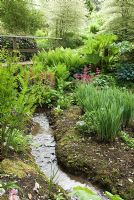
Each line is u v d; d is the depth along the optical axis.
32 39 13.20
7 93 4.14
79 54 11.91
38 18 16.47
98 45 10.73
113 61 10.86
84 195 2.50
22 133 5.18
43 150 5.56
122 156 5.05
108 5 15.40
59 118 6.98
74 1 18.80
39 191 3.59
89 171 4.71
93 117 5.88
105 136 5.46
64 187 4.41
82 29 20.84
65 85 8.96
